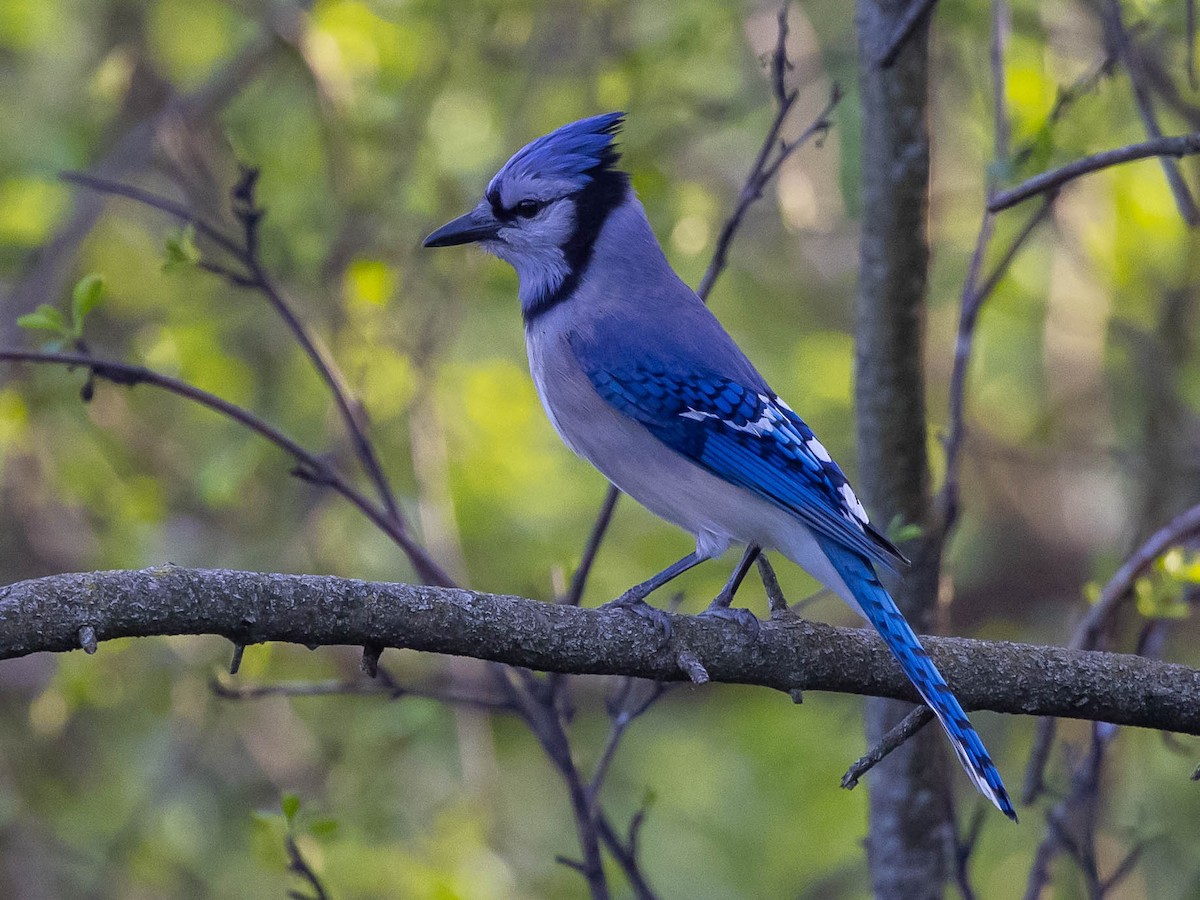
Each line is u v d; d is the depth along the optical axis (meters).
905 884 8.71
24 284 12.22
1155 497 12.13
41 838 12.32
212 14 13.77
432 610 5.86
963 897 7.98
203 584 5.63
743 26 12.95
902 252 8.50
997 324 15.22
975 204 13.71
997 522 16.11
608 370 8.02
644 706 8.12
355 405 9.01
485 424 13.49
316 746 12.34
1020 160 8.52
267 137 12.98
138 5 13.53
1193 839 11.53
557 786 14.02
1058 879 11.96
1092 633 8.30
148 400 12.96
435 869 11.14
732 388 7.86
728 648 6.29
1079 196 12.64
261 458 11.99
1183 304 12.84
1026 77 10.84
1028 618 15.94
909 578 8.66
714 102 12.57
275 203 12.26
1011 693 6.34
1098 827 10.34
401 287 11.78
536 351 8.42
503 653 5.98
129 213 13.78
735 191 13.87
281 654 12.55
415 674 11.86
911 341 8.56
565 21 12.77
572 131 8.60
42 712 11.69
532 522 13.62
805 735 14.28
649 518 14.32
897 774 8.75
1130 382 13.87
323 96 11.99
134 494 12.11
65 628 5.48
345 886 11.24
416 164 12.26
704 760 14.42
